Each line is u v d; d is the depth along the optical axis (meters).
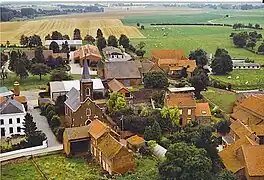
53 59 194.62
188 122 123.12
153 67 173.50
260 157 85.00
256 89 167.88
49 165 96.44
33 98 149.50
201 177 76.56
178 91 149.38
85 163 97.94
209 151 86.94
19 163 97.50
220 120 120.38
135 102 139.50
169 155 79.56
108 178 88.00
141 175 84.81
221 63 191.88
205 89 162.12
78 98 118.81
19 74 172.00
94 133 100.88
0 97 129.50
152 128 107.88
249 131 101.12
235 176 81.31
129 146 104.31
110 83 153.12
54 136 113.69
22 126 117.44
